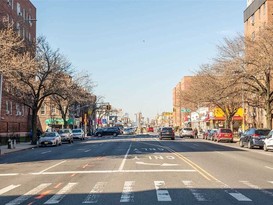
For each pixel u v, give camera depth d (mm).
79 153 31156
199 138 70188
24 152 35344
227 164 21141
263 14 59906
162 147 38188
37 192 12461
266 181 14562
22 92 48719
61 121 89062
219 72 43906
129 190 12469
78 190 12672
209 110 88875
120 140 58938
